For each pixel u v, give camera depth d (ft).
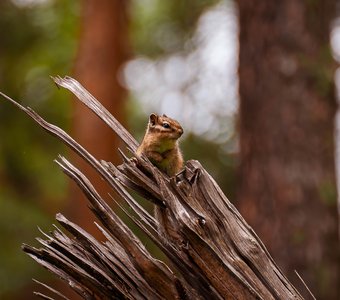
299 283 44.91
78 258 22.31
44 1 84.48
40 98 87.15
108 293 22.30
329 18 48.73
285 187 46.44
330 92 47.78
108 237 23.15
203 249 21.74
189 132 74.54
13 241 76.02
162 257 58.95
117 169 23.34
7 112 84.79
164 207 22.84
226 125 74.13
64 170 22.27
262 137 47.55
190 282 22.15
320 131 47.19
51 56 86.38
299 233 45.65
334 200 46.39
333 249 46.14
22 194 87.35
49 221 78.18
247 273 22.48
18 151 85.81
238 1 49.67
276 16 47.96
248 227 23.06
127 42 74.59
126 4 73.67
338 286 45.91
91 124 69.00
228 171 72.64
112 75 71.31
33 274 73.87
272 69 47.67
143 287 22.26
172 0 81.00
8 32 82.38
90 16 71.77
